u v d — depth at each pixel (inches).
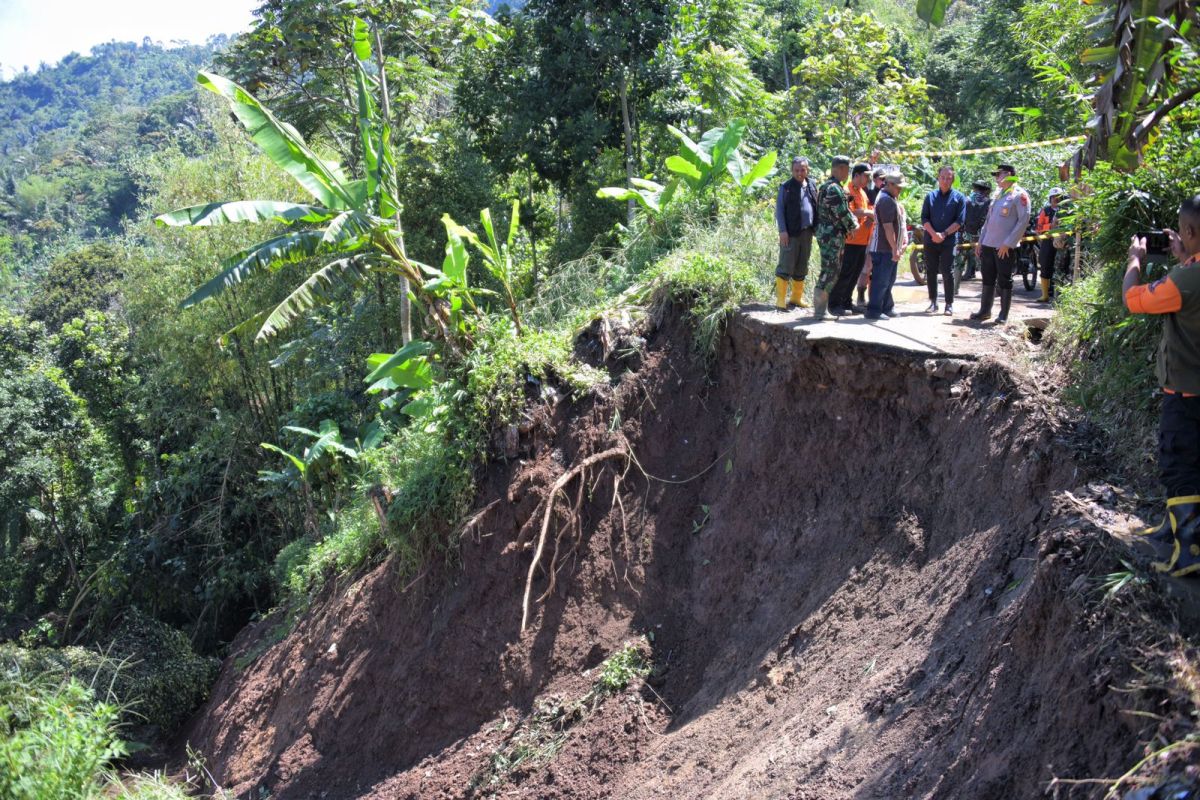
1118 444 240.1
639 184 591.8
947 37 1396.4
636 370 432.1
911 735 220.4
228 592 886.4
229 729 538.3
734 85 849.5
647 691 363.9
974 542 260.1
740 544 373.4
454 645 414.0
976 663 217.0
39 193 3565.5
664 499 408.5
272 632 619.2
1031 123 584.7
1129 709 161.8
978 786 186.5
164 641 705.6
